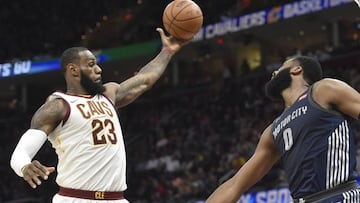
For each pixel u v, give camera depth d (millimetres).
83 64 5816
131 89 6328
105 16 31562
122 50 28375
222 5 28141
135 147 25703
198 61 29406
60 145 5652
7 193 25328
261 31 26594
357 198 4633
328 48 25688
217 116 24922
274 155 5207
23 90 31781
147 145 25500
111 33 30859
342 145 4711
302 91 5008
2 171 27016
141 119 27656
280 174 18219
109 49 28703
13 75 29453
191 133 24359
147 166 23516
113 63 29047
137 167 23922
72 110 5645
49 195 24109
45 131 5562
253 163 5238
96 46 30375
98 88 5855
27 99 31859
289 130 4875
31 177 5141
